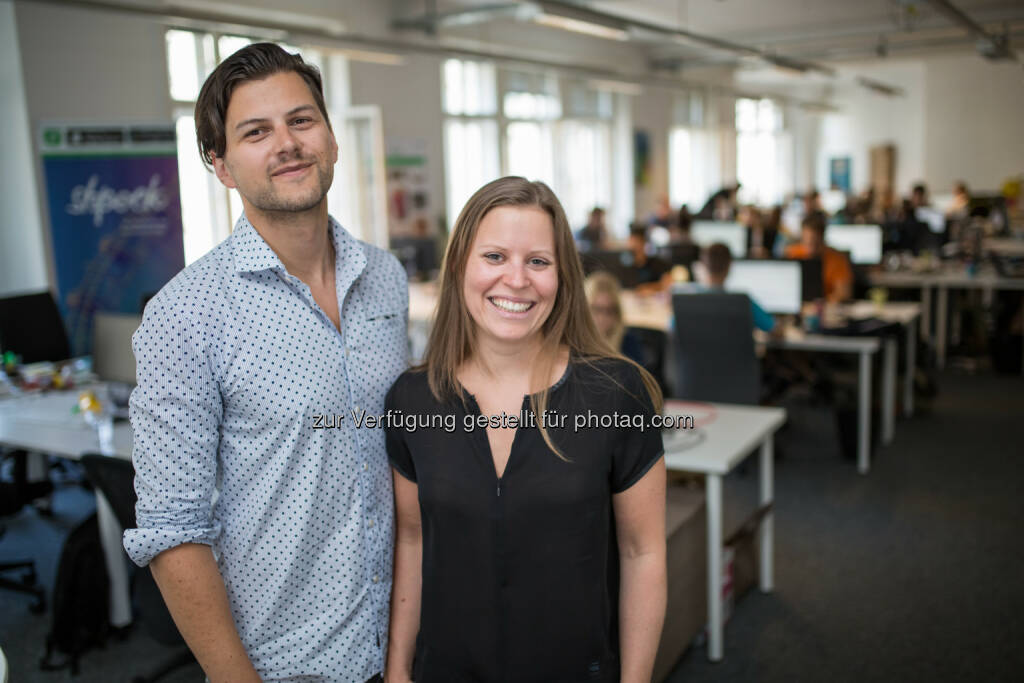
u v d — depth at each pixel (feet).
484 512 4.33
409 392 4.62
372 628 4.62
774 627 10.02
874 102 63.10
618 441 4.38
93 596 9.86
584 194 42.83
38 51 19.80
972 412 19.36
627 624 4.58
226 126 4.09
